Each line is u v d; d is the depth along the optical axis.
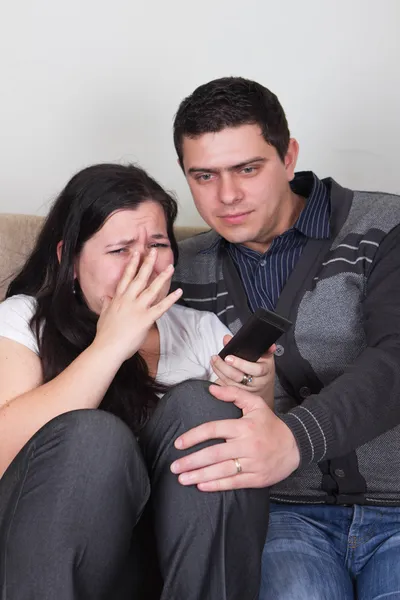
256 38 2.18
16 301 1.46
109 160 2.21
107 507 1.03
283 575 1.24
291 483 1.47
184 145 1.50
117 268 1.38
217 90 1.45
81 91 2.18
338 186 1.62
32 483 1.03
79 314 1.43
